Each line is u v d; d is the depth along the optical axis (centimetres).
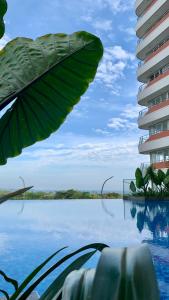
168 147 3441
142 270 74
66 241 1091
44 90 187
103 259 76
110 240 1105
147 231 1295
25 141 202
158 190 2619
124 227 1409
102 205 2570
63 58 178
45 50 177
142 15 4216
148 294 72
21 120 196
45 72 177
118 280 73
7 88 170
